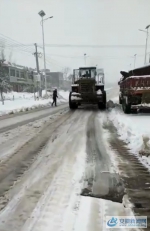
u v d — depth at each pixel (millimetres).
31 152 4531
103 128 7137
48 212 2297
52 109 14797
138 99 9555
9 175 3312
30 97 33719
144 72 12328
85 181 3053
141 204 2459
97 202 2494
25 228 2039
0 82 32969
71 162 3859
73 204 2451
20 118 10141
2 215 2254
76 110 13617
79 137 5844
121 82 14469
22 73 55062
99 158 4078
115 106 14984
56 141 5449
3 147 4961
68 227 2051
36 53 33031
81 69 15680
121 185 2934
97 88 14070
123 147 4844
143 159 4023
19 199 2572
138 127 6332
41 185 2943
